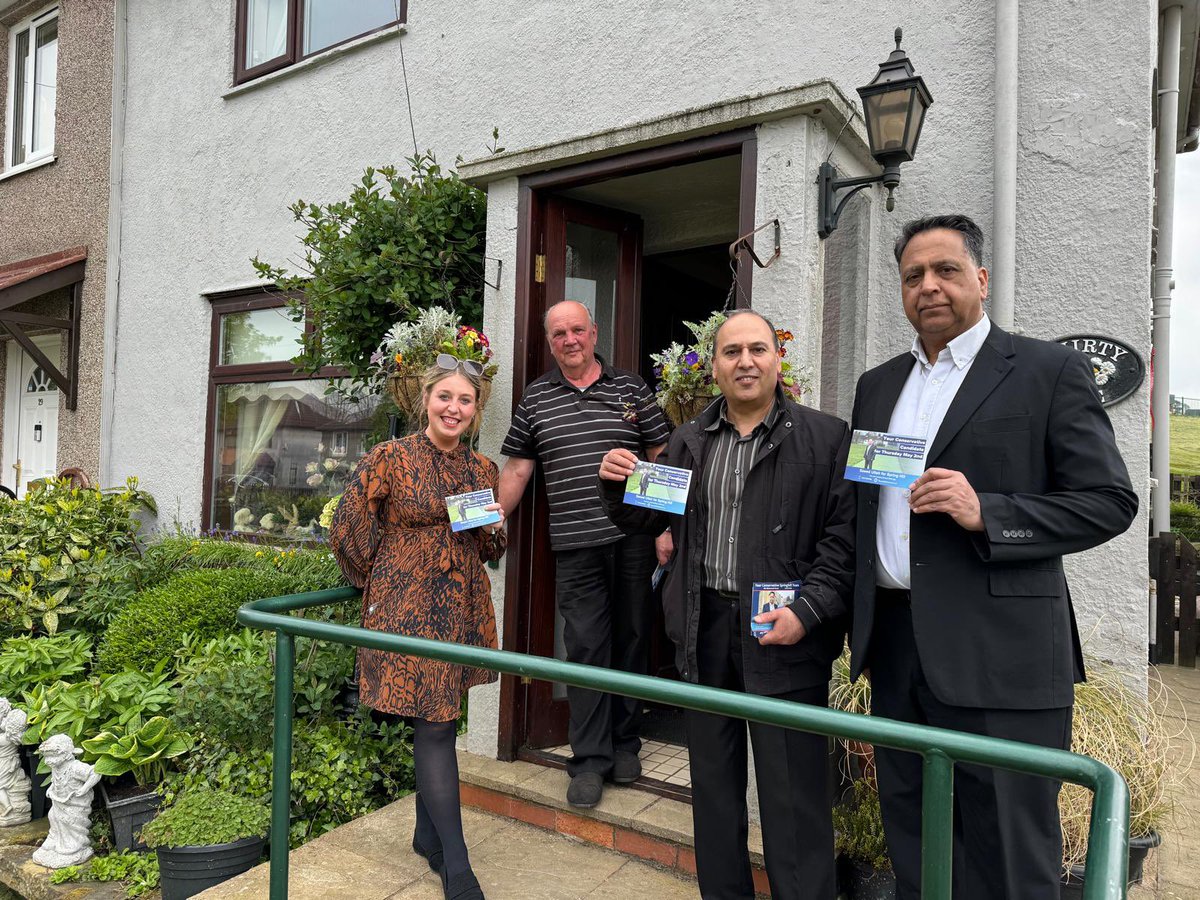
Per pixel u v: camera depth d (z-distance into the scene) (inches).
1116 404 104.0
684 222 150.8
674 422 102.3
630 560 113.5
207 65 229.3
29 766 134.6
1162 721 101.7
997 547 61.9
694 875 98.0
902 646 71.4
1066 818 83.4
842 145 107.3
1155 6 109.2
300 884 97.5
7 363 311.9
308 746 122.6
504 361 124.8
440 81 179.3
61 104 273.4
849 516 76.0
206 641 148.8
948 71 116.6
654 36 145.9
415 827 105.7
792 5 130.3
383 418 183.8
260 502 217.0
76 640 170.1
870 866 89.6
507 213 125.5
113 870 115.3
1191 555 211.0
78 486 252.4
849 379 113.9
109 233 252.7
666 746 128.4
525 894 94.2
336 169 199.2
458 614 94.9
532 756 119.6
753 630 75.3
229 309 223.9
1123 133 105.2
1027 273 110.7
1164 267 230.1
